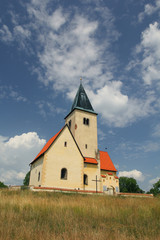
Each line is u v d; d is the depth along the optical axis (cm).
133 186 7625
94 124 4466
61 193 2531
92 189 3550
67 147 3375
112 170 4312
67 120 4750
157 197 2202
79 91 4844
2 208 1088
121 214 1053
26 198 1358
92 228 813
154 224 862
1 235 648
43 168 3045
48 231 689
